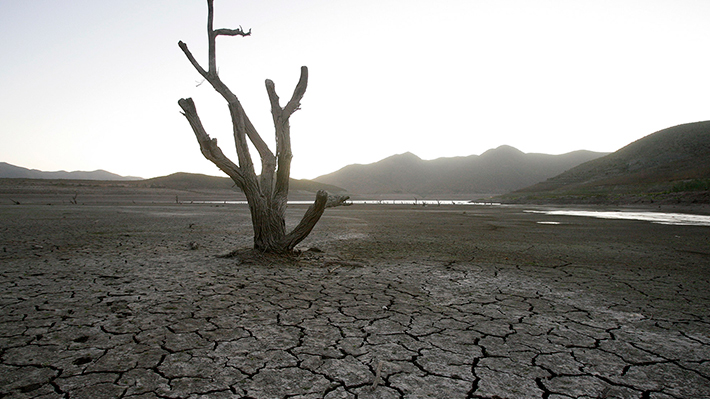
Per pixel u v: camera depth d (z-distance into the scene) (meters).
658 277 6.83
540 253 9.59
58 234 12.08
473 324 4.23
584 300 5.29
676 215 26.27
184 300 4.91
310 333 3.85
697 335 3.97
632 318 4.51
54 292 5.20
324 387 2.74
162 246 9.88
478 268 7.58
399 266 7.73
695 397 2.71
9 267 6.87
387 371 3.03
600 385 2.87
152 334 3.71
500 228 16.84
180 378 2.82
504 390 2.76
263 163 8.18
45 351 3.26
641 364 3.25
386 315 4.49
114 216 20.92
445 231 15.36
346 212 31.98
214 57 7.58
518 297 5.41
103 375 2.84
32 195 48.22
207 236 12.30
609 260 8.59
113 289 5.41
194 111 7.44
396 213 30.30
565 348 3.58
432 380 2.89
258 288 5.66
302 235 8.15
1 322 3.96
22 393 2.55
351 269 7.37
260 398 2.57
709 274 7.12
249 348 3.43
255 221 8.05
